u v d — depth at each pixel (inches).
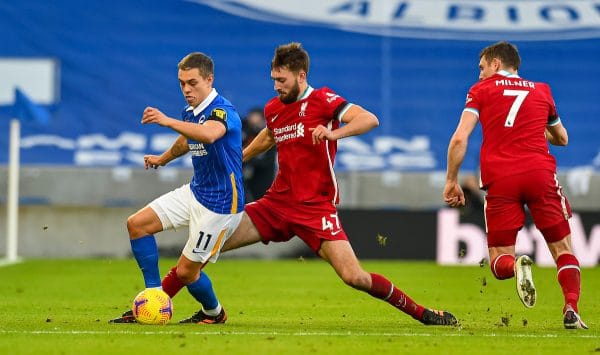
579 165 2159.2
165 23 2182.6
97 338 754.2
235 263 1879.9
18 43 2160.4
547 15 2196.1
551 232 876.0
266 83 2187.5
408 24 2185.0
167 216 855.7
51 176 2103.8
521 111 871.1
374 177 2119.8
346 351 693.9
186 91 844.0
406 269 1732.3
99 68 2164.1
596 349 706.8
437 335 796.6
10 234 1796.3
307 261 1972.2
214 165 840.3
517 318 979.3
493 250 881.5
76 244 1999.3
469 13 2196.1
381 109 2171.5
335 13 2188.7
